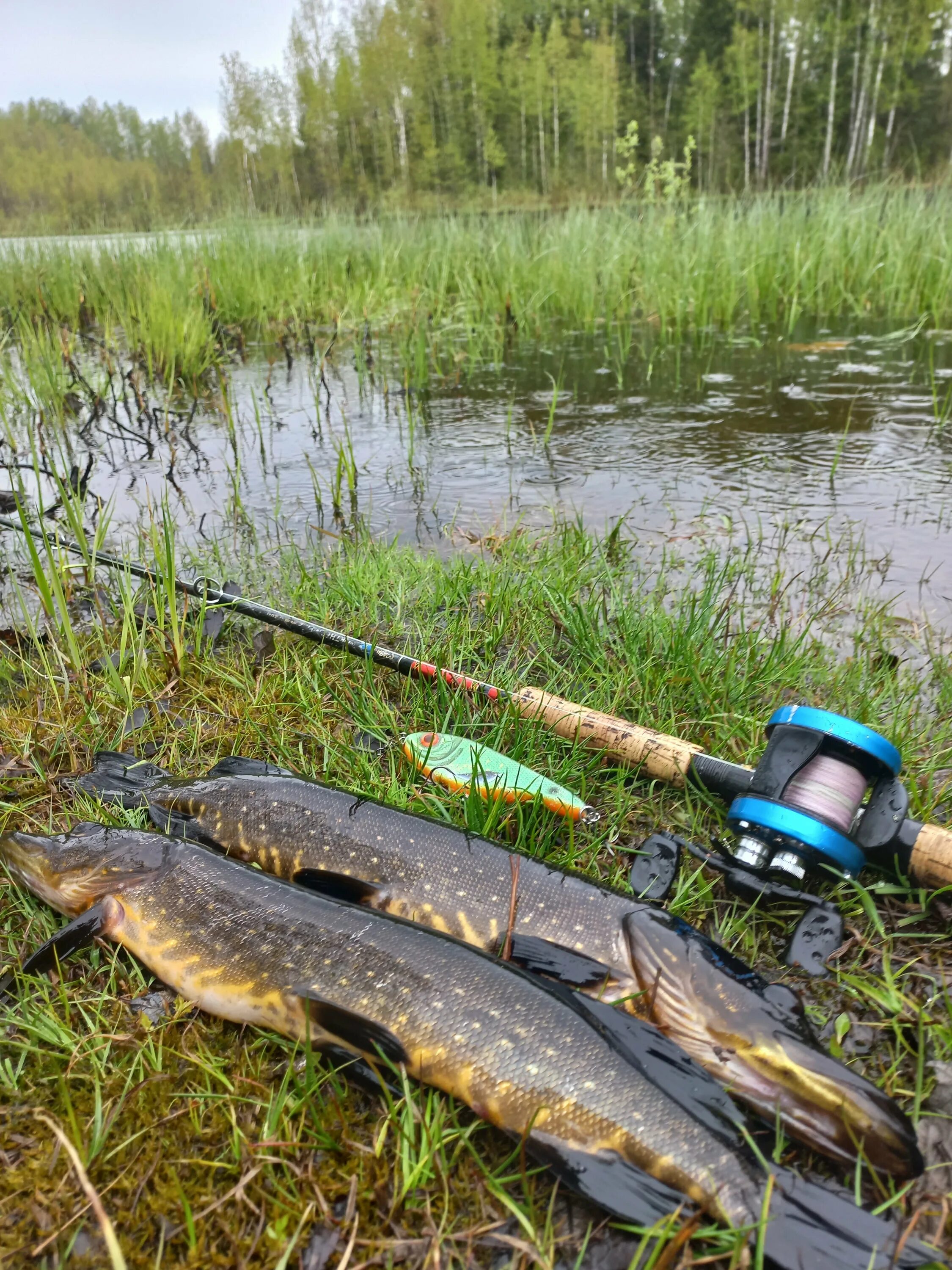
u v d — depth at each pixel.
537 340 1.62
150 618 0.65
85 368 1.45
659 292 1.65
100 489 0.95
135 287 1.77
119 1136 0.30
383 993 0.31
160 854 0.38
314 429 1.17
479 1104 0.29
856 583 0.69
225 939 0.34
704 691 0.54
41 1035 0.33
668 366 1.40
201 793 0.44
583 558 0.73
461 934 0.36
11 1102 0.31
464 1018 0.30
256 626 0.64
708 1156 0.26
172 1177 0.29
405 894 0.38
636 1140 0.27
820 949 0.36
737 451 1.00
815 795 0.38
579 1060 0.28
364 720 0.52
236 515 0.87
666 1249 0.25
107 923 0.37
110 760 0.48
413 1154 0.29
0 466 0.80
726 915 0.39
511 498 0.89
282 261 2.06
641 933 0.33
